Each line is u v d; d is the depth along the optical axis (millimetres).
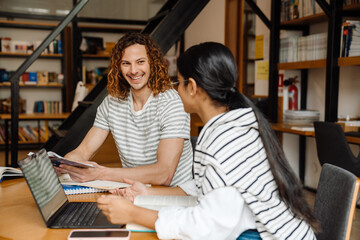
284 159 1053
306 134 3207
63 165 1530
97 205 1198
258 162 1021
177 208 1073
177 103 1677
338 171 1290
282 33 4117
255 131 1061
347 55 3125
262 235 1045
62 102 6633
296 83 4129
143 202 1225
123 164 1874
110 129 1851
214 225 988
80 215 1197
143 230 1097
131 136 1761
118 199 1097
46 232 1078
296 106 4125
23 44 6312
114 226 1116
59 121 6680
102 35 6910
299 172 4250
